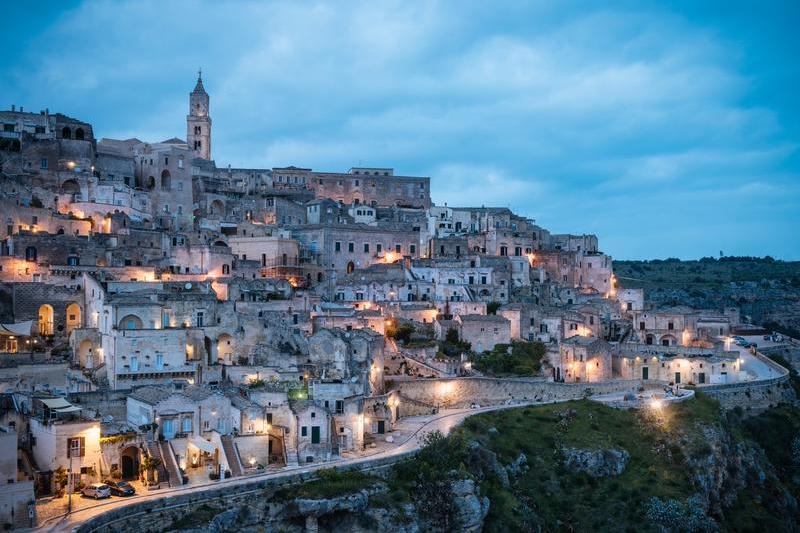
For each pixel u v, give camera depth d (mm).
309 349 165625
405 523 124438
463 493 134375
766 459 190375
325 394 142375
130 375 146875
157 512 109438
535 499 148750
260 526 116500
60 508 106125
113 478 116938
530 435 165500
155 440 123000
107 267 187125
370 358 165750
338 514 121750
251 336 168750
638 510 151250
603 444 164500
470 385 181125
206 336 163250
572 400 185000
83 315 169875
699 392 195875
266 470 126938
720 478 169000
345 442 140250
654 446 170375
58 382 146000
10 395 128250
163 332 151375
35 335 163625
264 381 153000
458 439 146875
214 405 129375
